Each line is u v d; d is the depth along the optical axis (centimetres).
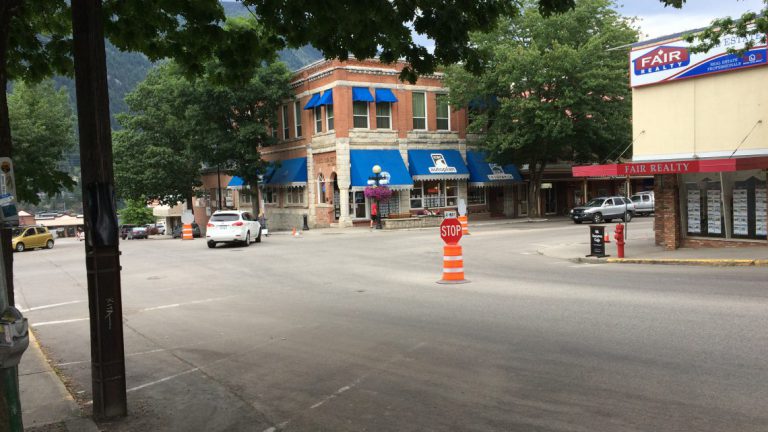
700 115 1744
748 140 1645
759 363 629
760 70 1608
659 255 1705
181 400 620
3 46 584
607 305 999
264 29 870
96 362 558
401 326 916
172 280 1616
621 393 564
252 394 632
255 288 1418
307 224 3866
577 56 3306
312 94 3941
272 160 4541
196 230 4438
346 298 1216
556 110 3444
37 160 804
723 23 1379
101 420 557
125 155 4894
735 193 1711
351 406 577
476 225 3706
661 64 1816
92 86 529
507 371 657
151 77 4944
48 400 612
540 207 4709
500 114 3678
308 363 738
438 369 680
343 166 3669
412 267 1736
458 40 758
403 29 776
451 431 500
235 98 3800
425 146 3981
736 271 1362
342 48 845
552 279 1374
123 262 2141
